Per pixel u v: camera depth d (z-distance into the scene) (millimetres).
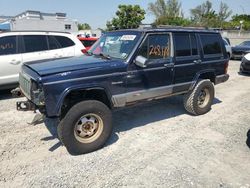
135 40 4426
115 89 4180
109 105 4301
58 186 3221
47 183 3273
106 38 5137
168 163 3785
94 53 5098
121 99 4301
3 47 6750
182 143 4430
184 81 5266
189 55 5258
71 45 7902
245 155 4070
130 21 36094
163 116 5734
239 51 17938
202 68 5562
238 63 16531
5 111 5867
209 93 5820
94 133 4059
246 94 7984
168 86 4973
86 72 3822
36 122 3760
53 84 3574
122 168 3633
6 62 6738
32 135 4629
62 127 3760
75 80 3729
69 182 3303
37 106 3746
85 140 3979
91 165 3691
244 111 6230
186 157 3967
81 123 3898
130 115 5770
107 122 4090
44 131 4793
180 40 5078
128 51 4367
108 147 4234
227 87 9000
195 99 5566
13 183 3260
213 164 3785
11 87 6984
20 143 4320
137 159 3881
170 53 4906
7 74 6812
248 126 5258
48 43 7469
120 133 4789
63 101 3684
